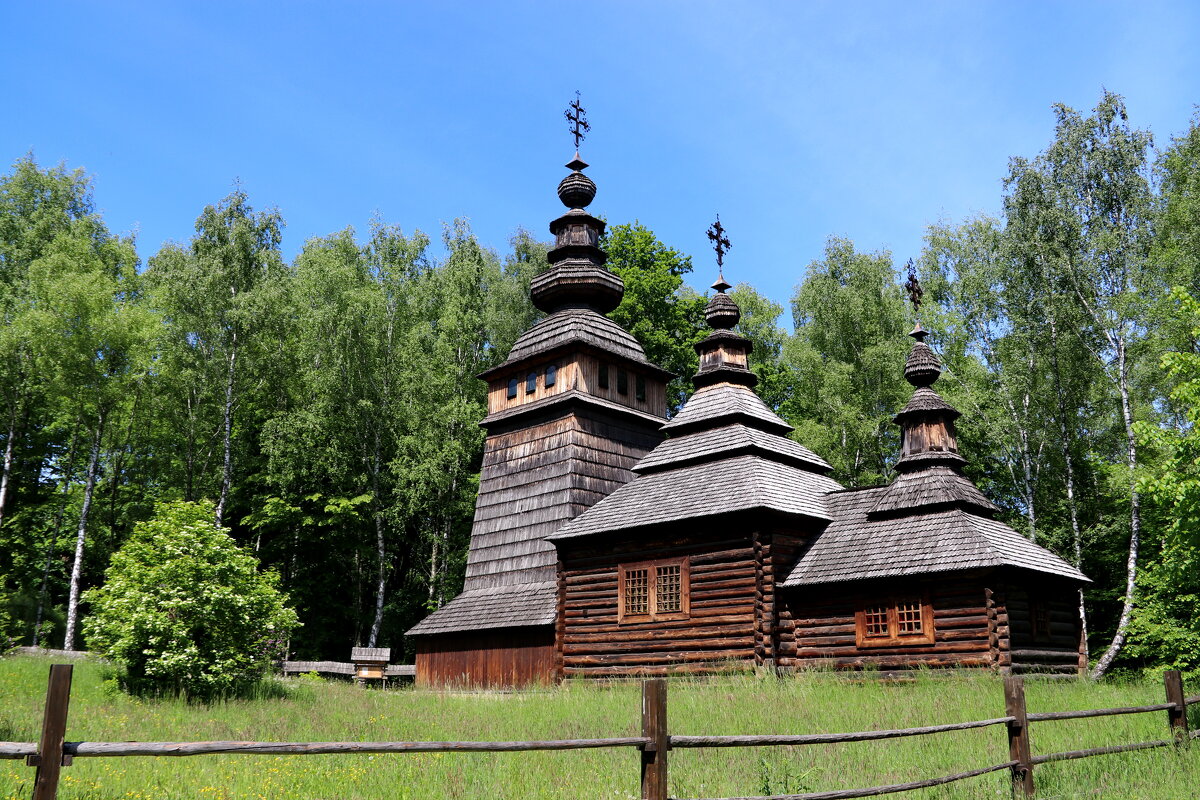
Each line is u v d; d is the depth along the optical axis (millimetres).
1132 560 29344
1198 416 19484
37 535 47125
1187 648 25625
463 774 10758
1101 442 36500
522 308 45719
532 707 19281
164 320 44469
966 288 38344
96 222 47688
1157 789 9812
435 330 46469
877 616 22219
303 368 42969
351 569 45656
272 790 9977
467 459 41688
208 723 16328
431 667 30422
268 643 24078
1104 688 19953
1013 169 34969
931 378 25750
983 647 20578
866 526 23812
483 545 31422
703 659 23641
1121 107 33719
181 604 20641
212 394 41656
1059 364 34688
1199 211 31031
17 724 14844
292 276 47156
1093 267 32312
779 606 23391
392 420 42688
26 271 44469
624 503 26938
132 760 11656
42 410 44719
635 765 11297
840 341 42719
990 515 24656
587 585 26703
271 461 40656
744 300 49969
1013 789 9680
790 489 25016
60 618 41250
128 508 43906
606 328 32531
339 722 16656
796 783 10305
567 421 30156
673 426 28359
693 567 24422
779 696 18609
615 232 47812
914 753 12109
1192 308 20562
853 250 45562
